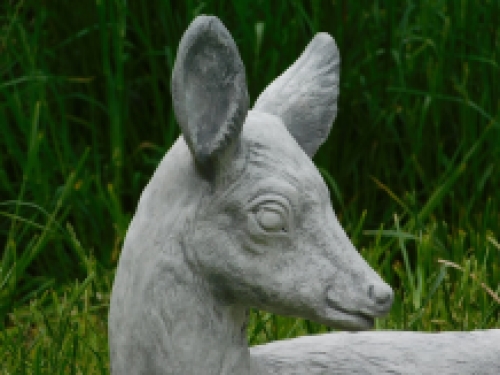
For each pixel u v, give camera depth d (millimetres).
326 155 7754
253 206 3402
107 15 7910
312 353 3988
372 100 7844
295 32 7730
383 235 6949
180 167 3551
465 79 7602
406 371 3982
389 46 7836
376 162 7840
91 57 8047
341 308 3422
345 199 7867
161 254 3537
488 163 7723
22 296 7367
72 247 7324
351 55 7797
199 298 3531
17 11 7773
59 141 8008
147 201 3627
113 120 7566
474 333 4223
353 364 3975
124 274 3646
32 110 7648
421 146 7750
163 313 3537
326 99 3791
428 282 6348
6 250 6746
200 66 3332
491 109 7797
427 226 7238
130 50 8227
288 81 3805
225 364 3604
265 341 5945
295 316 3529
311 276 3422
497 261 6781
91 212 7484
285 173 3428
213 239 3469
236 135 3332
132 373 3615
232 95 3309
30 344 6273
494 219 7293
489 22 7855
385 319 5895
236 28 7992
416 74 8062
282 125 3586
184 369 3547
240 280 3469
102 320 6375
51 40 8203
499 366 4078
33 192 7480
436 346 4094
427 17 7902
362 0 7910
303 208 3436
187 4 7711
